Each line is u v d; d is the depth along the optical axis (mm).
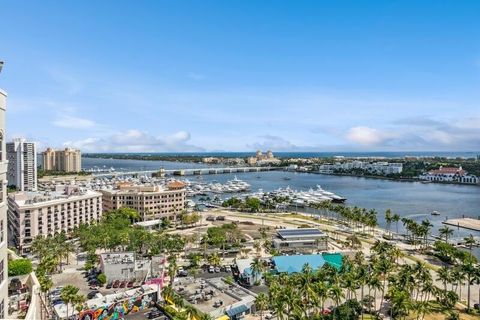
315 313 123750
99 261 180250
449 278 141750
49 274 172000
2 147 46031
